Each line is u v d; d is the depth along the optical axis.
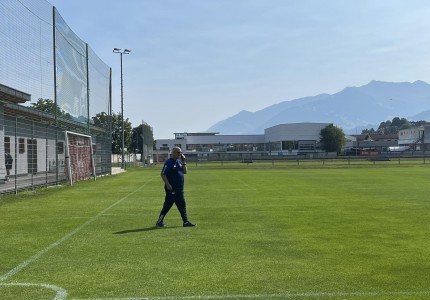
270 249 7.98
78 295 5.45
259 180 28.88
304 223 10.98
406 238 9.01
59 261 7.15
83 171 30.39
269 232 9.71
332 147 111.19
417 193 19.17
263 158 81.75
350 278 6.13
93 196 18.75
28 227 10.55
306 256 7.43
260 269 6.60
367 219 11.66
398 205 14.80
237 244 8.41
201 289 5.67
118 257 7.39
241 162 74.06
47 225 10.85
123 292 5.56
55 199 17.47
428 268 6.65
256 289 5.66
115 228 10.36
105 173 38.91
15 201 16.73
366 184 24.62
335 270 6.54
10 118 25.80
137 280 6.07
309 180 28.47
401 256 7.43
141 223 11.12
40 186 23.53
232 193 19.55
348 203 15.42
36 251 7.89
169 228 10.30
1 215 12.76
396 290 5.61
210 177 32.84
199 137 133.00
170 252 7.75
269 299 5.30
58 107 24.05
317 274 6.33
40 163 26.80
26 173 23.70
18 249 8.07
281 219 11.67
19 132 25.12
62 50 24.73
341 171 41.25
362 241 8.70
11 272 6.50
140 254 7.60
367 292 5.54
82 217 12.27
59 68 24.12
